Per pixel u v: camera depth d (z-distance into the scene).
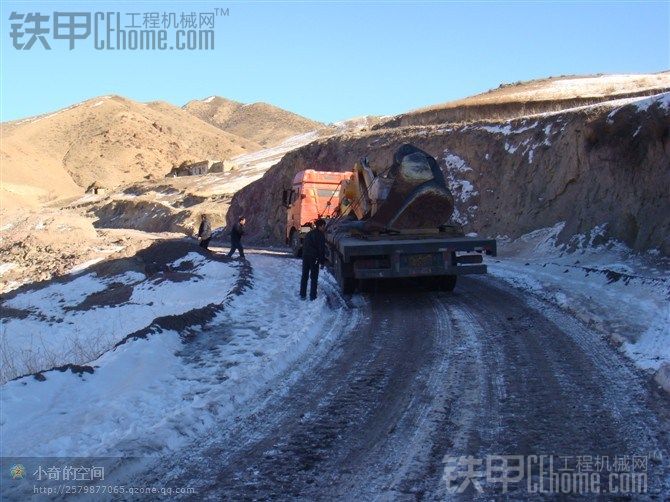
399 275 13.27
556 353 8.72
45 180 169.50
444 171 28.69
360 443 5.86
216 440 6.07
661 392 6.89
